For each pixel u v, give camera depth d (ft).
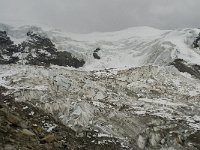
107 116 211.00
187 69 332.80
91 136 186.80
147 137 203.72
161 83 290.15
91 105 214.90
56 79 239.91
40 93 213.05
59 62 377.71
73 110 205.26
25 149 98.84
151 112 232.53
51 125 172.45
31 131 112.57
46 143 112.78
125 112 224.53
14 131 104.06
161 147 200.23
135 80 291.38
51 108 203.51
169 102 260.01
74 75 266.98
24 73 242.37
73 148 139.13
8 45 399.44
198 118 234.38
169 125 216.74
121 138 194.80
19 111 169.17
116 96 251.39
